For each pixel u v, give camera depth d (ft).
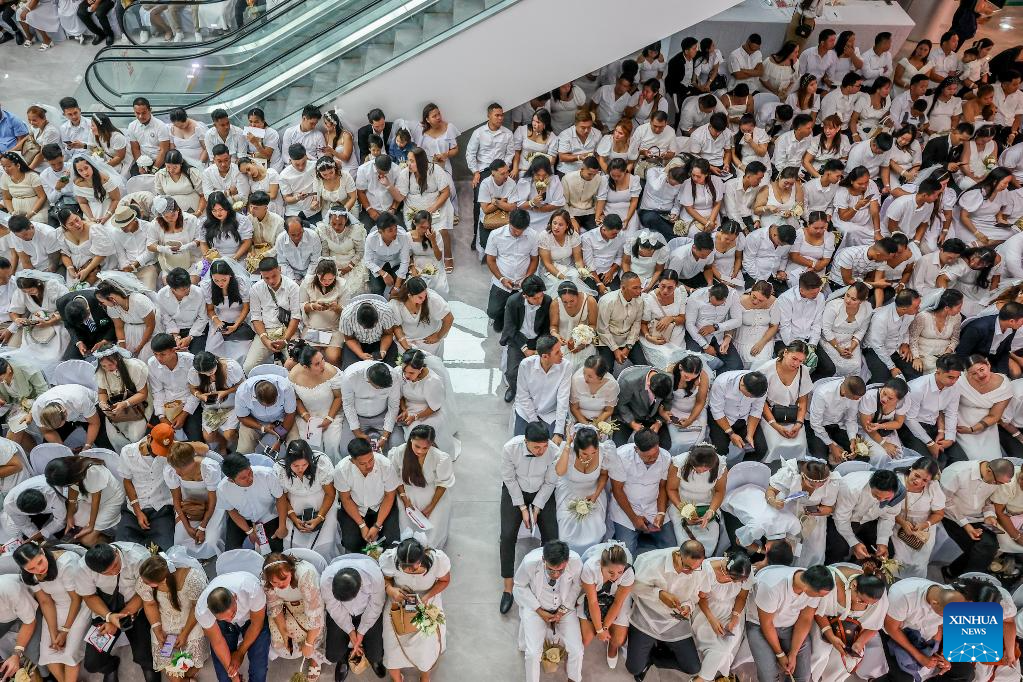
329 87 25.39
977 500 16.93
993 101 29.30
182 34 26.50
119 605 14.83
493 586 17.01
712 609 15.11
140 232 21.93
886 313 19.88
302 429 17.61
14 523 15.69
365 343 19.15
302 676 14.73
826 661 15.21
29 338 19.53
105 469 16.17
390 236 20.80
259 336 19.53
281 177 23.16
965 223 24.63
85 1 32.30
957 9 32.27
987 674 15.23
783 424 18.12
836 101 28.27
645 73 28.22
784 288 22.03
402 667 14.75
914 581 15.28
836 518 16.48
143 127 25.11
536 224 23.68
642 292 21.30
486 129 24.63
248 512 15.94
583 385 17.71
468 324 22.58
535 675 14.92
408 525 16.33
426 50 23.88
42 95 30.01
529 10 23.38
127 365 17.53
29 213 23.66
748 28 29.89
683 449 17.87
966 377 18.70
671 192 23.53
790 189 23.31
